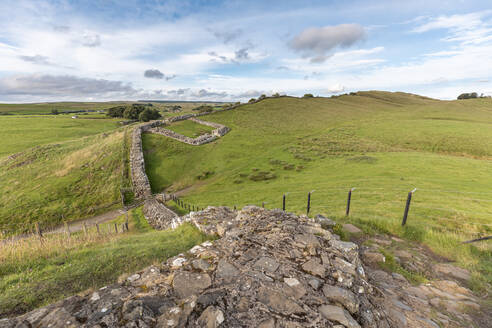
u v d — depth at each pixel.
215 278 4.55
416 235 8.91
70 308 3.83
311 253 5.50
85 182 28.80
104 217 23.52
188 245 8.48
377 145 47.81
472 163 32.16
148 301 3.88
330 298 4.03
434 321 4.36
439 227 10.08
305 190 25.22
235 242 6.15
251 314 3.56
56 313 3.70
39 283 6.17
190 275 4.66
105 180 29.64
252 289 4.18
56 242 9.52
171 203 25.81
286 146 49.44
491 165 31.09
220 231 8.15
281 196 24.38
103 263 7.35
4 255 7.78
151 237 10.02
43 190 26.28
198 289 4.22
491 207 15.65
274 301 3.88
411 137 52.66
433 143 47.97
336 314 3.61
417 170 29.55
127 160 34.81
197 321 3.39
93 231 16.55
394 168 31.03
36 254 8.09
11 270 7.15
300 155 42.66
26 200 24.38
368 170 31.22
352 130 62.62
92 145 40.94
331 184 26.22
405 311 4.55
